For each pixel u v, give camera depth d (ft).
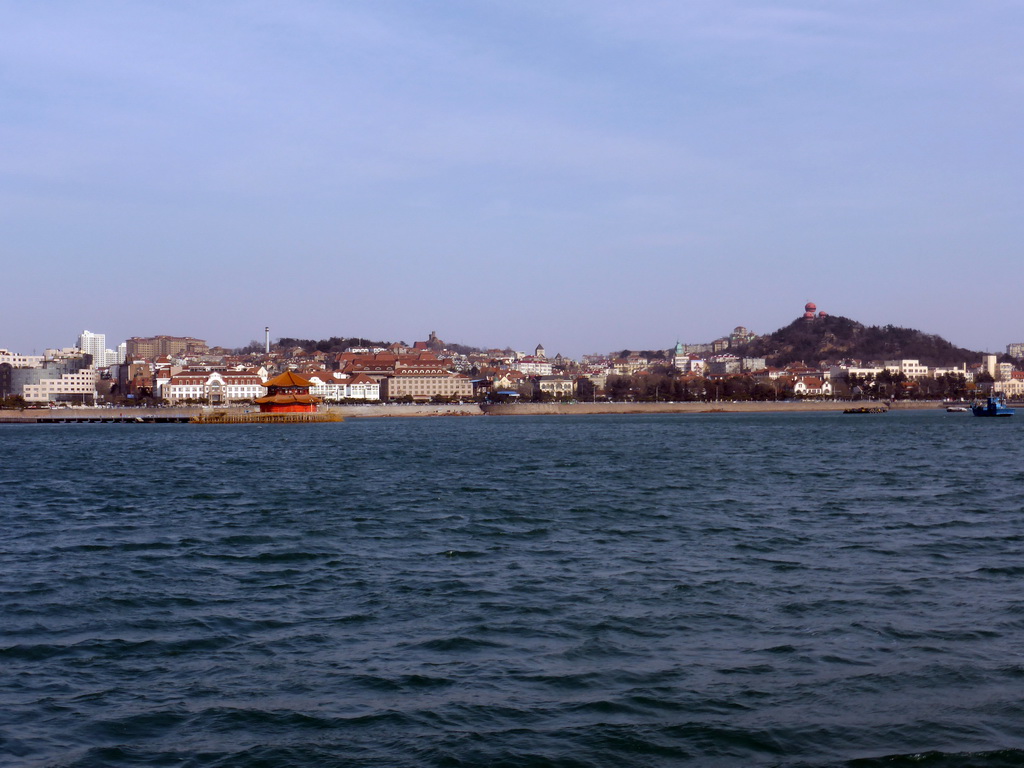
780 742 78.33
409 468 341.82
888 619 113.60
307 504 232.94
